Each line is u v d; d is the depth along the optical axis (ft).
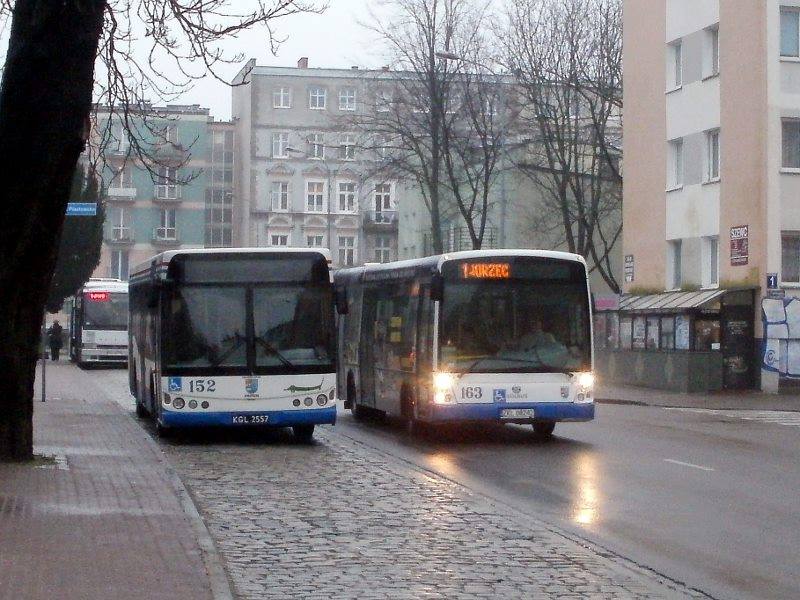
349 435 75.05
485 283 68.64
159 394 67.05
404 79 170.91
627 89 149.79
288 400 66.69
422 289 71.46
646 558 34.19
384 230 331.36
